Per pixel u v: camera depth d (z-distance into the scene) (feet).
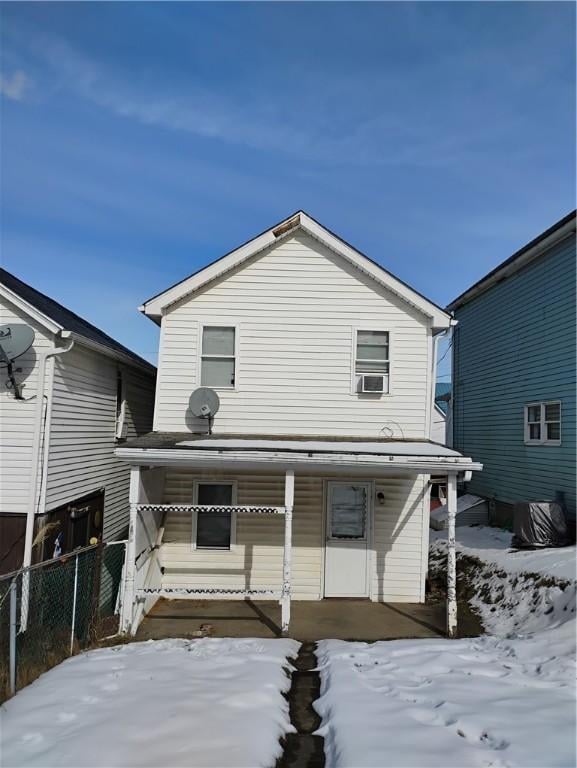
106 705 16.60
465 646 23.73
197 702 16.78
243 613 31.07
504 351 52.13
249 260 35.63
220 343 35.35
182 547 34.14
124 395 44.62
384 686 18.70
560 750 13.53
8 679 18.83
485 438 56.29
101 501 39.52
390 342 35.32
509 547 39.47
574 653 20.75
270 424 34.68
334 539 34.47
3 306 30.48
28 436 29.73
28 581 25.68
